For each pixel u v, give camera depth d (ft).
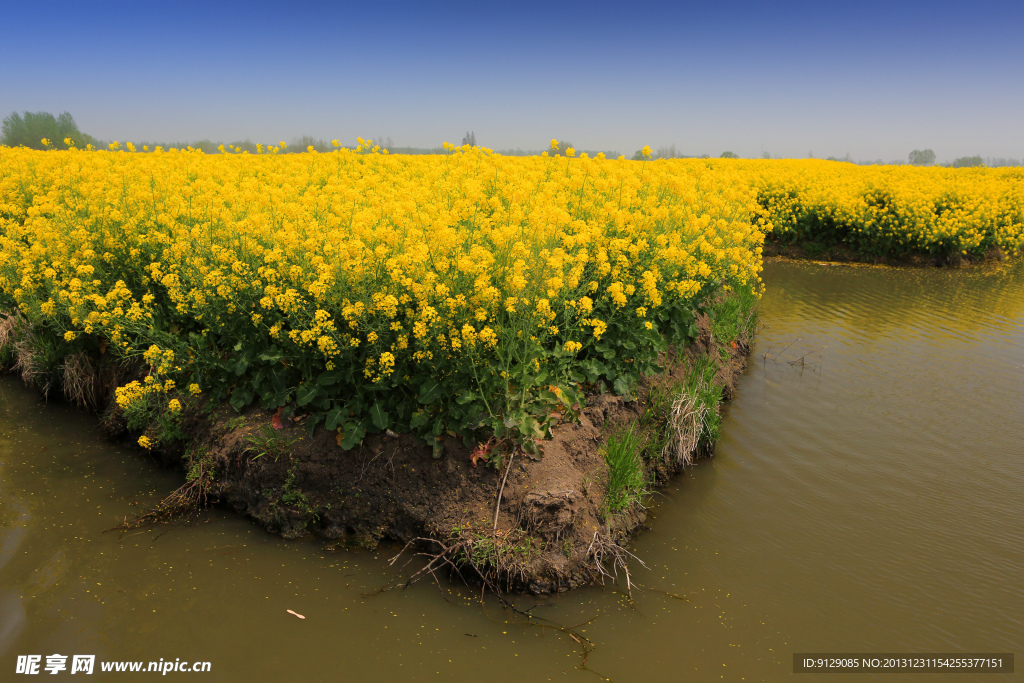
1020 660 11.51
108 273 18.94
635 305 17.11
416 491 13.99
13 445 17.16
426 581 12.91
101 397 19.17
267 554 13.52
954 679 11.06
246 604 12.10
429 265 14.92
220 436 15.38
